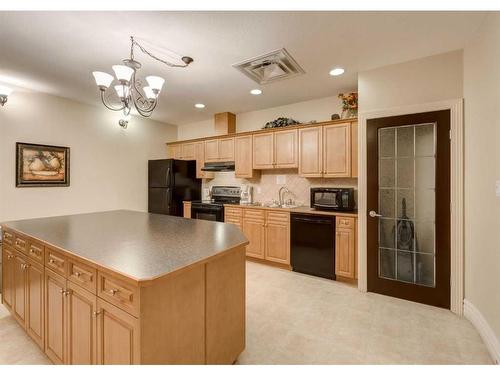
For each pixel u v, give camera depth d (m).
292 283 3.08
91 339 1.31
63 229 1.97
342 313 2.37
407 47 2.34
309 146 3.58
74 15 1.88
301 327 2.13
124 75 1.86
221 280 1.54
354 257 2.98
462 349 1.85
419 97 2.54
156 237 1.74
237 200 4.71
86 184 4.10
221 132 4.66
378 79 2.76
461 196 2.35
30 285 1.82
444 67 2.43
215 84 3.27
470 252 2.24
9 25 2.00
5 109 3.27
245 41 2.25
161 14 1.88
